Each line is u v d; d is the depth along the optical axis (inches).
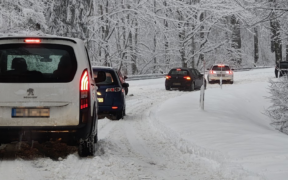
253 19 836.0
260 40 3582.7
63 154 415.8
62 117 367.6
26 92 364.8
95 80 449.7
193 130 583.8
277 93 917.8
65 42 380.8
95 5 1956.2
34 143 469.4
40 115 366.0
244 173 332.8
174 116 756.6
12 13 1242.6
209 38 2906.0
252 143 472.4
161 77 2140.7
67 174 326.0
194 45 2586.1
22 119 363.9
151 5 2018.9
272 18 757.9
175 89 1590.8
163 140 538.0
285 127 919.0
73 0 1433.3
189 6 2169.0
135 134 585.9
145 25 2114.9
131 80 1948.8
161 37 2182.6
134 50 2274.9
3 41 374.0
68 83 370.6
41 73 370.6
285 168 344.2
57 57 377.4
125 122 721.6
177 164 391.2
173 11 2231.8
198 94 1221.7
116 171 343.6
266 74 2422.5
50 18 1421.0
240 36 3090.6
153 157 423.8
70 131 366.9
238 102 1163.9
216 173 352.5
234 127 625.6
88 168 347.9
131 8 1978.3
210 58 2802.7
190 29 2447.1
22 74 368.5
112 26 2020.2
